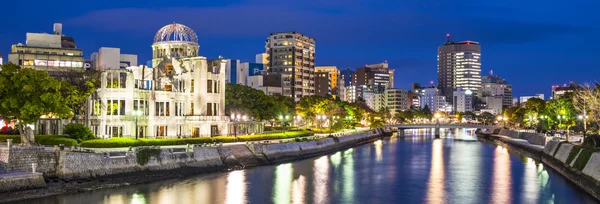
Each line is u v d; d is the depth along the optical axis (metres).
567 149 102.62
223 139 114.19
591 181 78.62
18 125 85.69
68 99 100.38
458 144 187.38
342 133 190.00
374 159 128.00
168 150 91.44
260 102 152.38
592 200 73.44
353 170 105.06
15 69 82.25
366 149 161.75
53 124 107.75
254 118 150.75
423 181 90.69
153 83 121.62
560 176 96.94
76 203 65.94
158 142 99.56
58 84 82.12
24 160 72.00
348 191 80.50
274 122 195.75
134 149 87.88
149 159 87.62
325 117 189.38
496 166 113.12
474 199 74.81
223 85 128.62
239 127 133.12
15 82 79.25
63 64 175.75
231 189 80.25
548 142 125.62
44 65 173.25
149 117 111.38
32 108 77.38
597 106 129.25
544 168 109.50
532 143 159.25
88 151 81.06
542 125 192.38
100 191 74.31
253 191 79.06
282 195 76.38
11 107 78.19
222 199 72.69
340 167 110.06
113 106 107.94
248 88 152.12
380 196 76.69
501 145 182.12
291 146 129.12
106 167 80.81
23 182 67.62
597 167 78.00
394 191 80.75
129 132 107.81
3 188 65.25
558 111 166.62
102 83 108.19
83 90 115.62
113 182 79.31
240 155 108.50
